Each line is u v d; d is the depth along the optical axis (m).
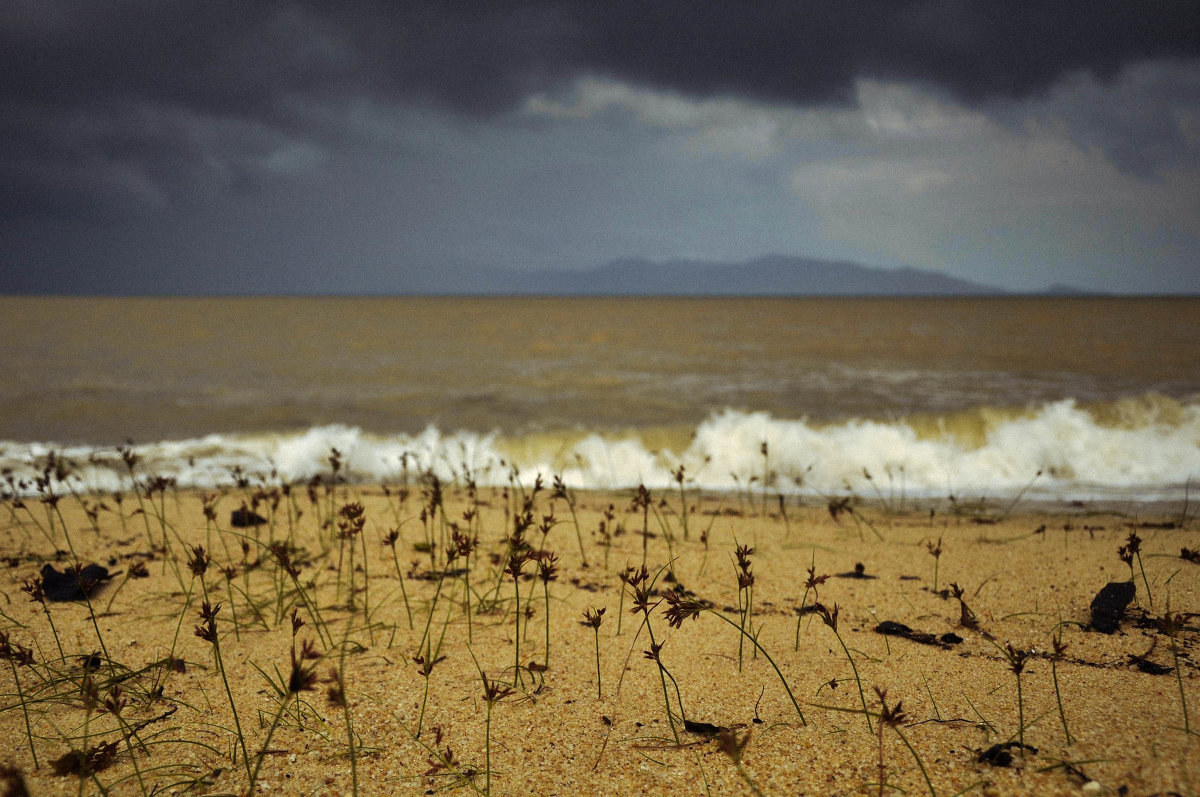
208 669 2.89
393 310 77.81
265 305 98.88
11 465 8.64
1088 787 1.80
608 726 2.40
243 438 10.35
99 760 2.13
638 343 30.81
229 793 2.01
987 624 3.26
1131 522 5.62
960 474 8.67
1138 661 2.70
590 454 9.63
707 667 2.85
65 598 3.74
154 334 34.47
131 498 6.67
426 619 3.46
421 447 9.95
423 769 2.15
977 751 2.06
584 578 4.09
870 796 1.89
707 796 1.97
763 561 4.45
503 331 39.84
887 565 4.34
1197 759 1.88
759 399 14.80
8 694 2.66
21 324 41.78
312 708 2.53
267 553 4.57
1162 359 22.27
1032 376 18.31
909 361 22.20
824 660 2.88
